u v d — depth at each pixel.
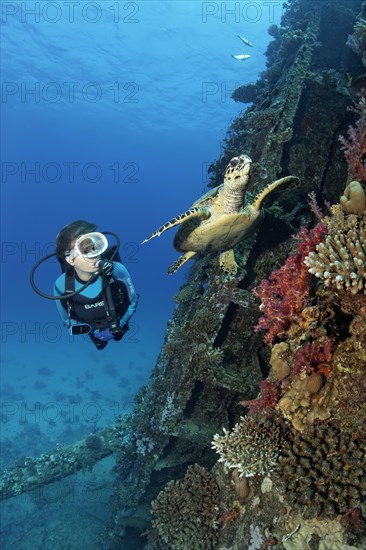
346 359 3.55
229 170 4.40
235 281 5.58
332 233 3.71
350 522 3.11
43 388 27.84
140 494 7.07
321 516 3.24
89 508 11.99
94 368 34.00
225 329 5.98
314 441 3.53
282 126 6.02
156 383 7.11
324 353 3.65
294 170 6.37
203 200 5.05
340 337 3.64
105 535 9.16
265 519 3.72
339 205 4.12
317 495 3.25
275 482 3.60
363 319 3.40
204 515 4.68
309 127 6.55
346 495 3.18
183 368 5.89
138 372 33.19
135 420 8.38
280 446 3.81
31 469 9.47
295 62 6.79
